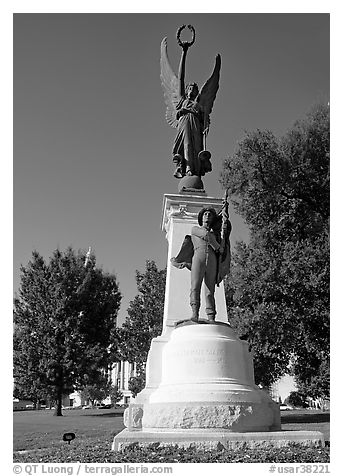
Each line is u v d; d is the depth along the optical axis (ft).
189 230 51.90
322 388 100.89
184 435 31.09
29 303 128.98
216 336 36.47
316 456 27.94
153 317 137.69
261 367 99.14
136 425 38.37
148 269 142.92
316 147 111.86
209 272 38.96
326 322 93.97
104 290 134.72
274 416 36.50
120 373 232.32
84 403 240.94
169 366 36.24
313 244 101.91
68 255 134.51
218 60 60.44
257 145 111.75
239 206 120.06
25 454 37.47
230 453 28.84
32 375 122.01
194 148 56.75
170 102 60.08
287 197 114.01
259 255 104.53
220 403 32.94
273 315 93.71
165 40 62.28
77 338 125.70
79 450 36.37
